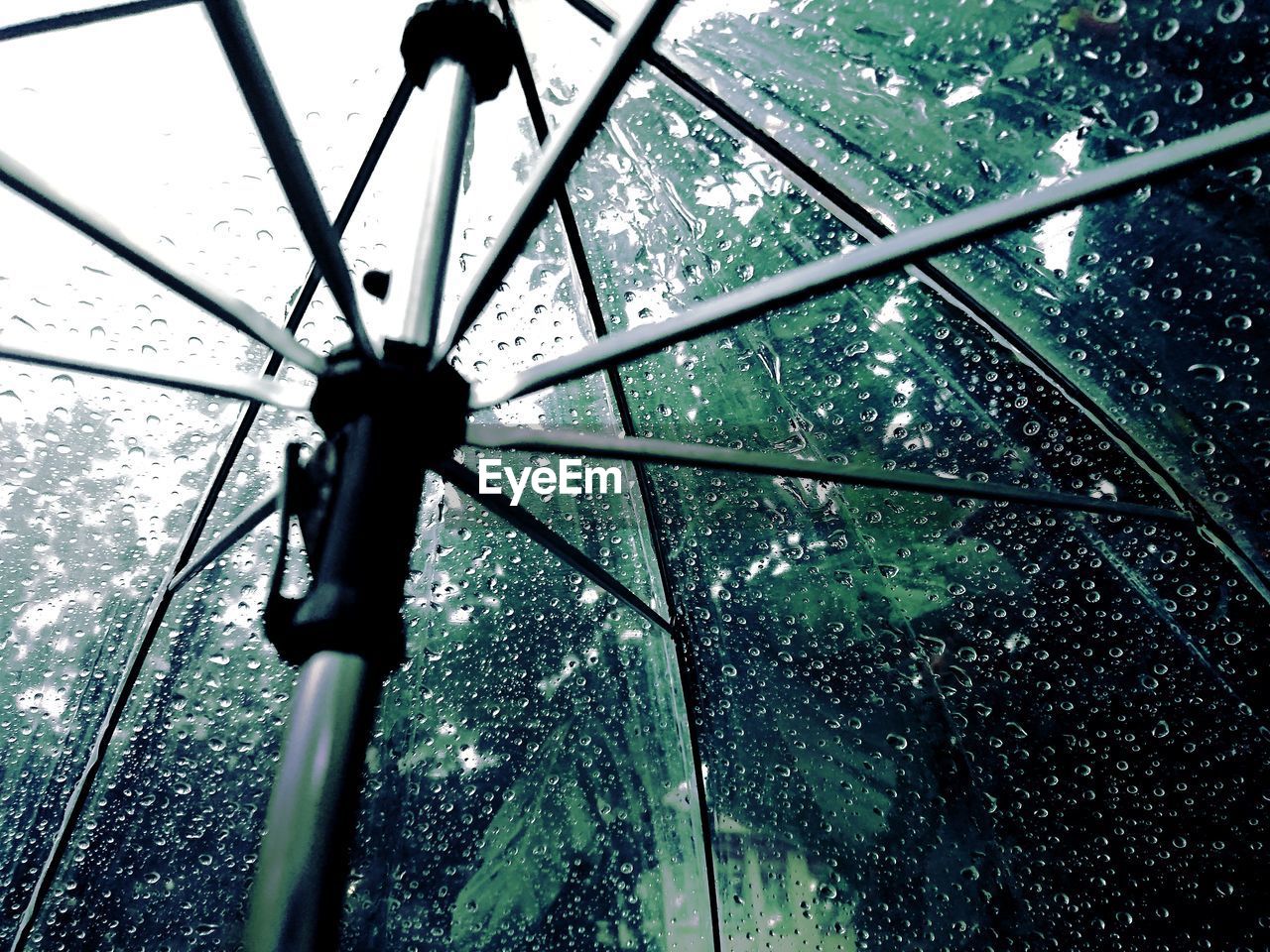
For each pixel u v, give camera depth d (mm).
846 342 1665
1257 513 1214
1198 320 1261
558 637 1917
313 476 625
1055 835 1511
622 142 1779
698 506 1802
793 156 1355
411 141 1473
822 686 1734
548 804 1835
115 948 1559
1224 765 1362
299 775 497
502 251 745
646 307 1739
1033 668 1549
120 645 1603
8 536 1628
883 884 1657
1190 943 1363
